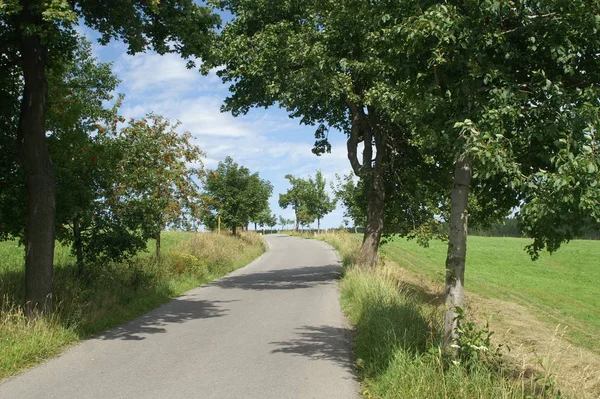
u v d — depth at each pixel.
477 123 4.93
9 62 9.53
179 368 6.59
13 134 10.04
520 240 59.94
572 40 5.09
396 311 8.20
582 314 19.27
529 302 21.33
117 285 12.63
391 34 5.62
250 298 13.77
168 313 11.16
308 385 5.90
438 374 4.96
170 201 16.91
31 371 6.38
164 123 16.92
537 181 4.61
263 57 16.64
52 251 8.73
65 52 10.21
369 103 13.42
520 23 5.21
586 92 4.71
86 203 11.71
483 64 5.15
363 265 16.84
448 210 17.69
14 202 10.38
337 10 13.33
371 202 18.02
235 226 35.91
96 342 8.12
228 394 5.55
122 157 13.47
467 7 5.14
